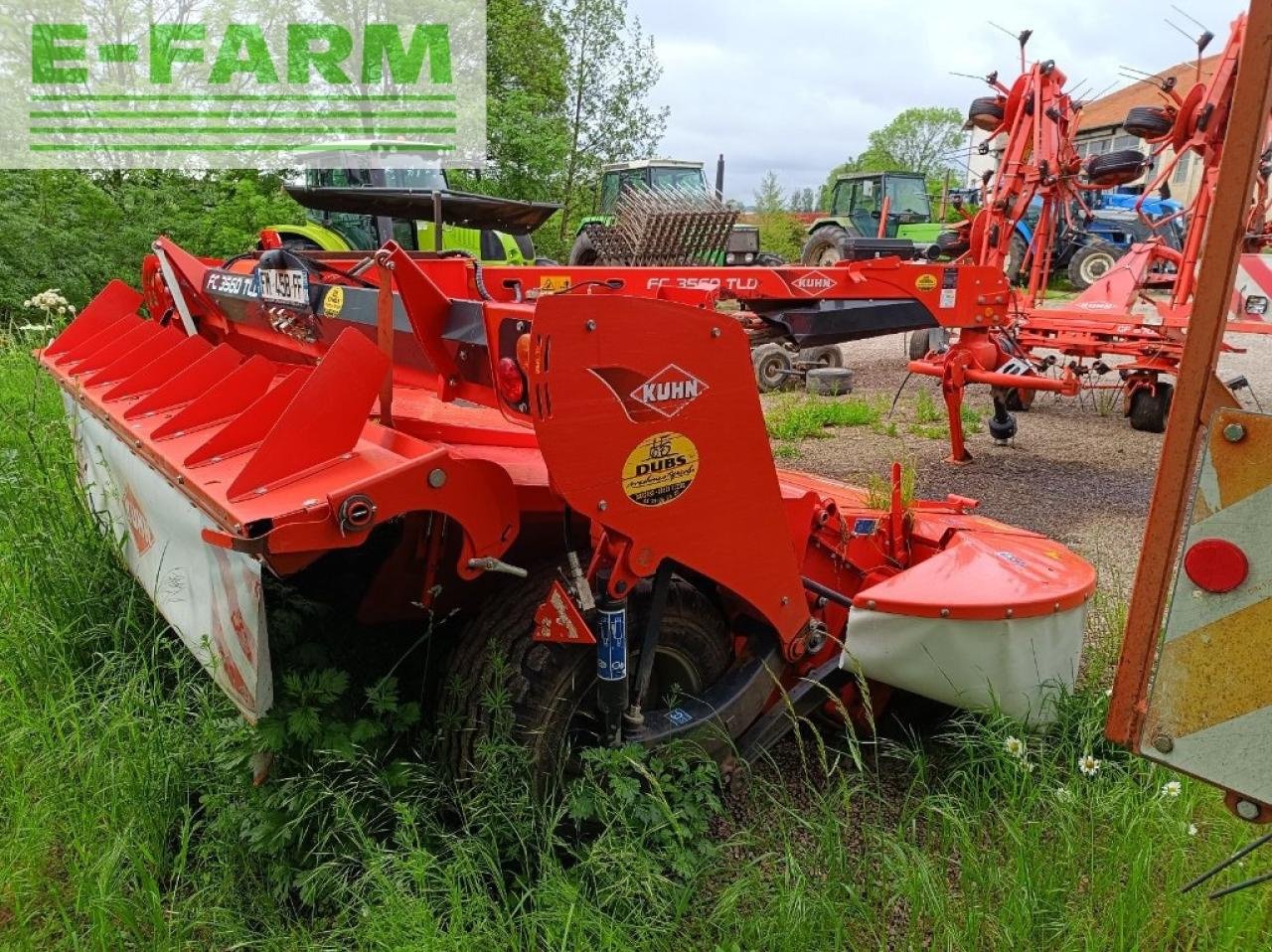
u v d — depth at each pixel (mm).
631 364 2094
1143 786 2516
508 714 2289
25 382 6582
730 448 2336
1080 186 7867
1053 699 2744
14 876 2266
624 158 22031
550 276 4598
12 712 2727
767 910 2160
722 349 2256
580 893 2125
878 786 2740
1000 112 7293
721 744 2566
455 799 2301
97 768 2459
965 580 2684
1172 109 6984
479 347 2285
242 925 2160
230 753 2348
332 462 2121
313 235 9383
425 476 2029
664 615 2496
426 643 2943
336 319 3117
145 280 4492
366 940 2004
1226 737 1592
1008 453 7301
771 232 29188
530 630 2340
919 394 8711
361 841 2197
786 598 2611
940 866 2369
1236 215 1482
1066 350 7660
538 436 1980
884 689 3057
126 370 3465
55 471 4262
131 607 3225
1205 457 1545
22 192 10984
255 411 2393
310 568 2982
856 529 3178
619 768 2316
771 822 2637
